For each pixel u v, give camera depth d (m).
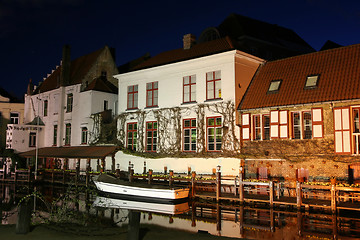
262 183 17.89
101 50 36.69
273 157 21.17
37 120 38.03
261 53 34.41
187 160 24.72
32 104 41.06
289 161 20.59
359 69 19.75
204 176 23.30
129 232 10.12
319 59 22.08
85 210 18.31
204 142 24.11
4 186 30.56
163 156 26.02
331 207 15.91
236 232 13.60
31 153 34.84
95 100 32.91
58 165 34.91
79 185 27.53
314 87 20.48
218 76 24.11
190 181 21.31
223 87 23.64
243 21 36.31
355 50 20.98
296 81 21.73
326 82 20.34
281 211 17.34
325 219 15.80
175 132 25.77
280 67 23.69
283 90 21.80
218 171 20.17
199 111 24.61
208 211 17.98
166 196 20.12
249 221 15.45
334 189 15.90
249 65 24.50
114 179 22.91
